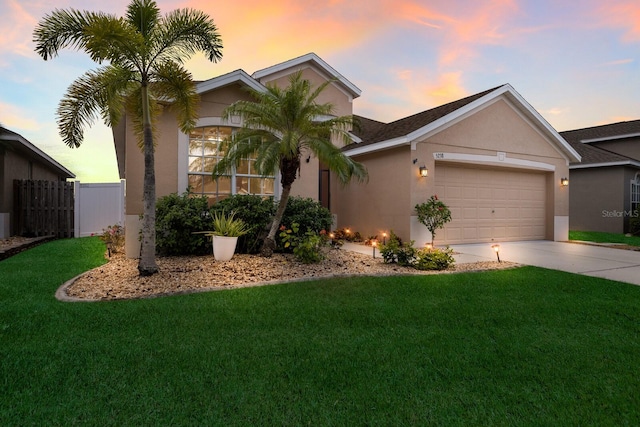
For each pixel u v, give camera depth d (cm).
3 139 1105
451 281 591
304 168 984
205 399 239
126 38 534
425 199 1024
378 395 249
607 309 449
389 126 1331
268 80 1490
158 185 834
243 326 373
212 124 887
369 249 1002
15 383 254
